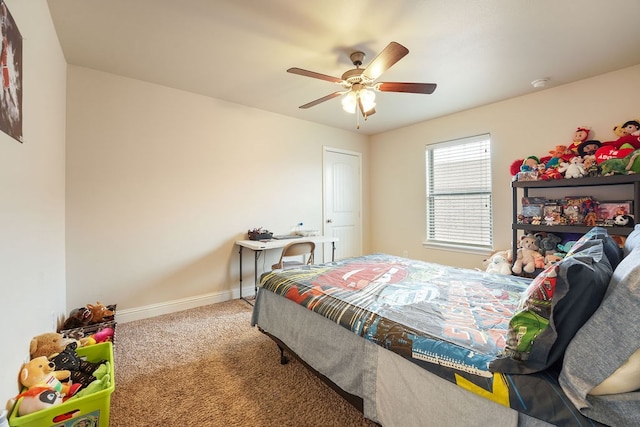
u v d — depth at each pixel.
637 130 2.37
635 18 1.84
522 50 2.23
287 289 1.80
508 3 1.70
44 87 1.67
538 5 1.72
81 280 2.49
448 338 1.08
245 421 1.44
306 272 2.12
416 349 1.06
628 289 0.75
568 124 2.84
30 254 1.36
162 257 2.91
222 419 1.46
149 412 1.50
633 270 0.76
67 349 1.47
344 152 4.53
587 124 2.73
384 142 4.66
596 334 0.76
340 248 4.50
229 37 2.06
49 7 1.73
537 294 0.89
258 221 3.60
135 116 2.74
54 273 1.92
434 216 4.08
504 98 3.22
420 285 1.79
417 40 2.09
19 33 1.22
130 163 2.72
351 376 1.33
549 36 2.04
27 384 1.17
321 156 4.25
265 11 1.78
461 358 0.96
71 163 2.43
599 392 0.74
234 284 3.41
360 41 2.10
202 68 2.53
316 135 4.18
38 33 1.55
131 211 2.73
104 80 2.58
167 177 2.93
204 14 1.81
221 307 3.11
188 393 1.66
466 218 3.72
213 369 1.91
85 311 2.17
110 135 2.62
